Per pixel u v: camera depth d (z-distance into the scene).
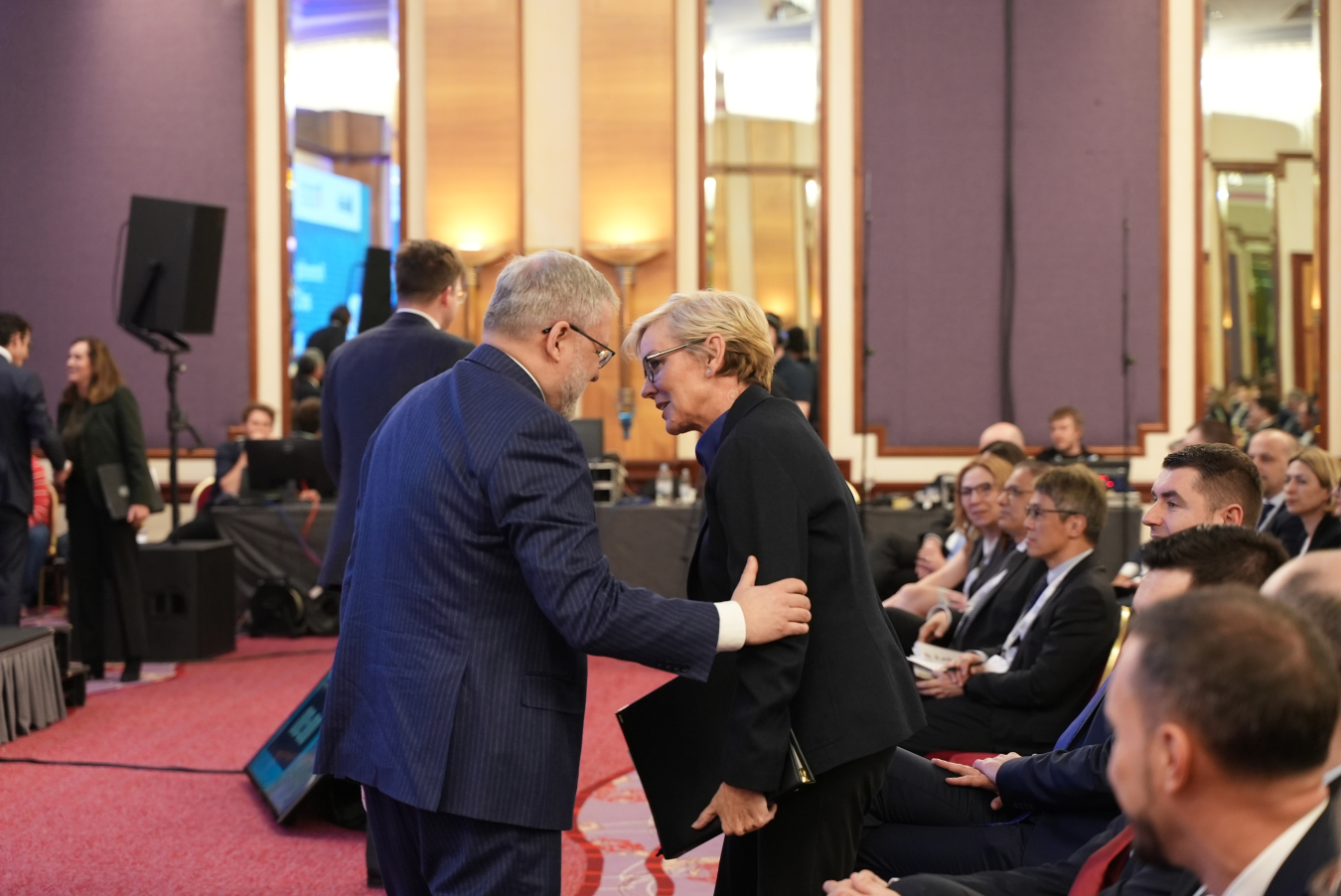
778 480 1.92
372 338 3.38
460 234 9.04
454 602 1.83
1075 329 8.90
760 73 9.00
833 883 1.62
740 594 1.86
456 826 1.82
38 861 3.29
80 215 9.06
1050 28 8.84
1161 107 8.83
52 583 8.02
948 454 8.91
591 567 1.79
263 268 9.04
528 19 9.11
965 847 2.29
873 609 2.01
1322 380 9.04
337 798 3.61
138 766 4.25
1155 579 1.91
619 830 3.66
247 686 5.58
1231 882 1.02
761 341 2.06
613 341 8.88
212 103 9.03
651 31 8.92
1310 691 0.96
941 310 8.91
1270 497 4.88
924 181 8.91
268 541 7.03
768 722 1.86
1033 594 3.42
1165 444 8.89
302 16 9.10
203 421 9.03
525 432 1.82
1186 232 8.87
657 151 8.93
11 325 5.48
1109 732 2.15
